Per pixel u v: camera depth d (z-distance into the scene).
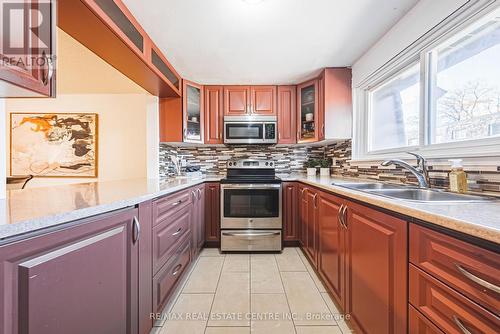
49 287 0.74
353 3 1.58
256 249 2.80
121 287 1.08
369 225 1.20
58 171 3.09
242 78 2.93
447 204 0.97
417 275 0.87
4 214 0.75
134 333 1.18
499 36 1.26
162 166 3.07
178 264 1.89
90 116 3.06
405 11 1.68
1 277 0.62
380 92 2.41
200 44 2.08
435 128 1.66
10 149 3.13
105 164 3.05
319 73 2.79
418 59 1.81
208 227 2.95
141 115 3.02
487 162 1.18
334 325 1.54
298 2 1.55
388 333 1.04
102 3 1.27
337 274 1.64
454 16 1.38
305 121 3.07
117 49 1.64
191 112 3.03
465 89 1.45
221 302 1.79
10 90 0.87
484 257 0.63
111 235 1.02
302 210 2.70
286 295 1.88
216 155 3.53
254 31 1.89
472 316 0.66
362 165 2.46
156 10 1.59
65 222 0.80
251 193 2.84
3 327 0.63
